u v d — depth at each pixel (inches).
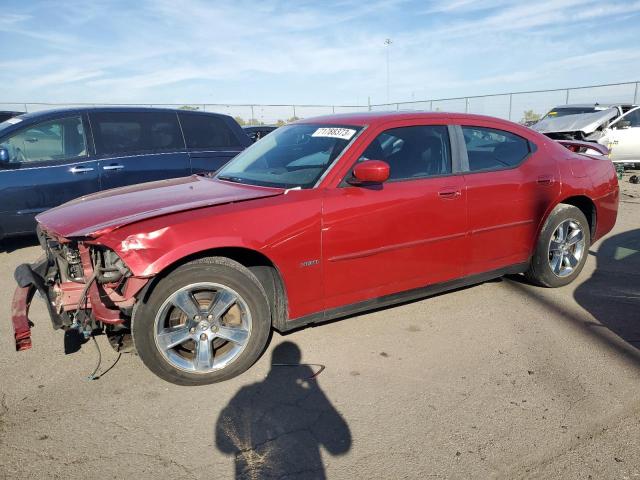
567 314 157.9
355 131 141.6
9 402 114.6
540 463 92.0
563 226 175.2
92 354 137.3
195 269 113.5
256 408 110.8
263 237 119.0
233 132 291.1
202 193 134.4
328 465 92.7
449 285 154.9
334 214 127.7
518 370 124.6
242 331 121.3
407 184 140.3
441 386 118.2
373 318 156.2
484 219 154.2
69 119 245.3
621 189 414.9
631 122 502.9
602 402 110.3
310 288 128.5
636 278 189.5
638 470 90.0
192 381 118.6
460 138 154.4
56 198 238.7
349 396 114.8
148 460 94.9
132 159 253.8
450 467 91.4
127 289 111.0
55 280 133.5
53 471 92.0
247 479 89.7
